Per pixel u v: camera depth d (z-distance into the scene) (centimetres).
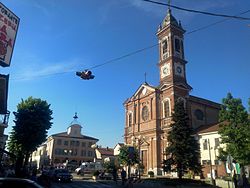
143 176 5078
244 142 3319
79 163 9281
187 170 3831
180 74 5762
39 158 10538
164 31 6122
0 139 3216
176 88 5512
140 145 5666
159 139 5397
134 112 6175
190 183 3388
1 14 1961
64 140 9369
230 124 3512
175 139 3841
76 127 9681
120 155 4775
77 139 9500
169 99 5481
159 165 5206
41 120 3997
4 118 2888
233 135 3403
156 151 5288
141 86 6103
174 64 5741
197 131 5072
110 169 4997
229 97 3597
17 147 3922
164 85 5691
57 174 3991
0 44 1945
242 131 3341
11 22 2041
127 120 6338
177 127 3900
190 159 3709
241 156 3219
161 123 5506
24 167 3828
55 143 9256
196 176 4488
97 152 9044
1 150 2850
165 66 5856
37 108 4022
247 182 3406
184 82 5703
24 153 3959
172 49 5847
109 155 8725
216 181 3341
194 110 5666
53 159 9056
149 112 5738
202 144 4853
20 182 920
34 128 3922
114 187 3328
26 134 3884
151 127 5588
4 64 1992
